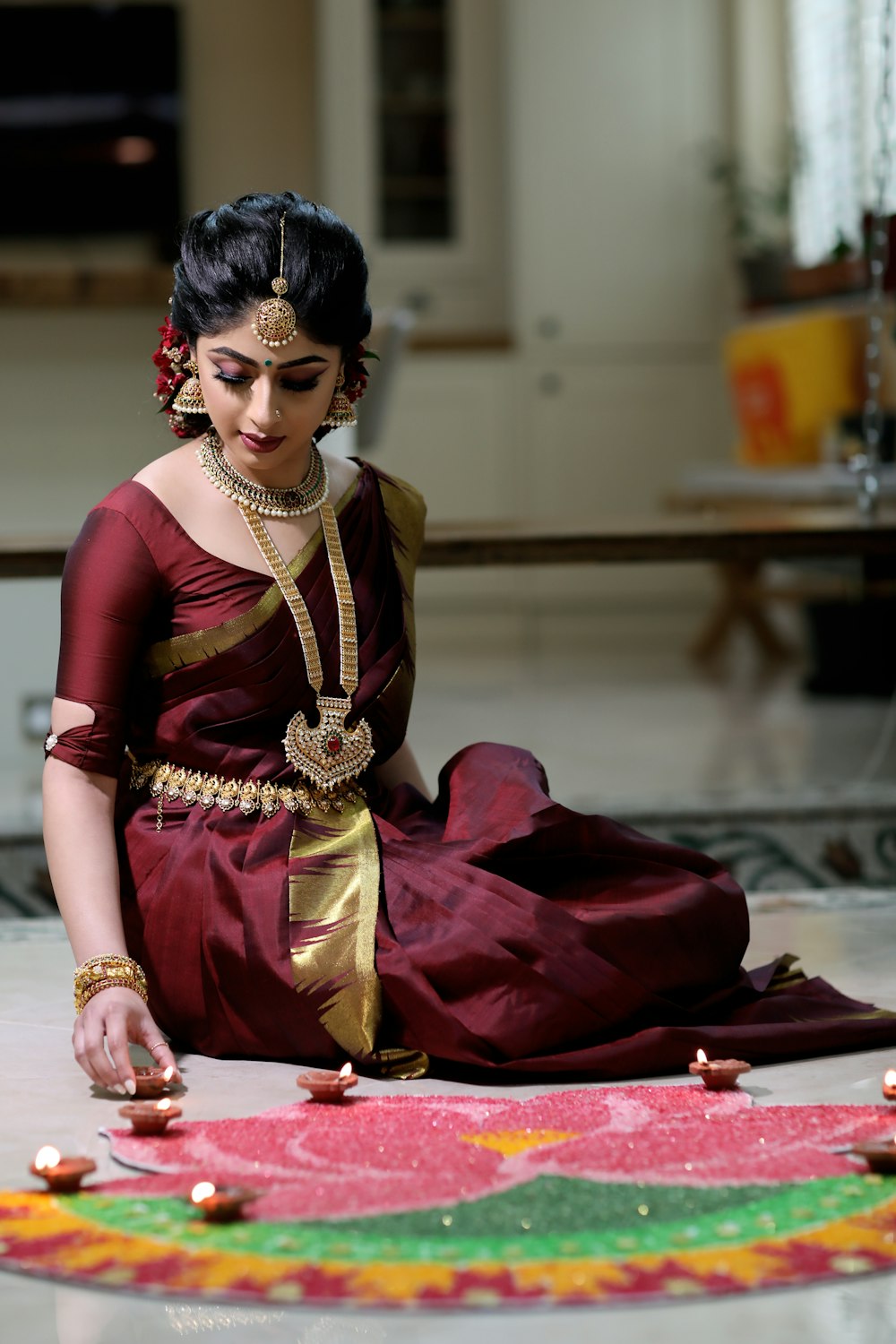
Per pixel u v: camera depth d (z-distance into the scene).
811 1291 1.27
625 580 8.66
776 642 7.21
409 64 8.44
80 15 8.56
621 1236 1.35
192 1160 1.54
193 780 2.01
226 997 1.92
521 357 8.38
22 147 8.62
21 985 2.38
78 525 4.56
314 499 2.06
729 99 8.30
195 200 8.79
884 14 4.00
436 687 6.39
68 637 1.96
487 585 8.54
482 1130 1.63
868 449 3.99
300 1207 1.42
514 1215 1.39
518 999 1.84
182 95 8.66
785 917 2.82
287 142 8.81
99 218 8.70
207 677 1.99
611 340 8.40
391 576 2.12
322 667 2.03
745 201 8.05
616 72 8.28
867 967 2.42
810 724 5.29
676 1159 1.53
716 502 7.10
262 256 1.88
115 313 4.50
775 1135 1.60
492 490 8.44
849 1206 1.41
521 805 2.02
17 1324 1.22
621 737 5.02
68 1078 1.88
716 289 8.41
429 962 1.85
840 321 6.55
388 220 8.52
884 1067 1.89
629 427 8.45
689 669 7.03
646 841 2.03
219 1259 1.32
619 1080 1.84
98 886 1.89
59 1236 1.37
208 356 1.92
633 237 8.37
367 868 1.94
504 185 8.52
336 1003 1.86
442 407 8.38
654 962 1.92
